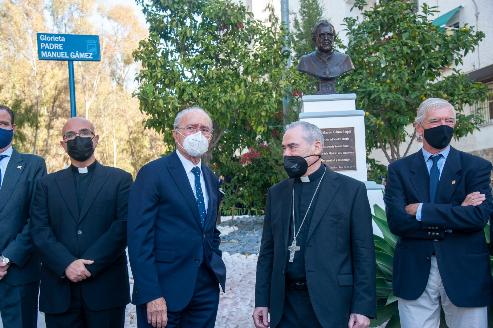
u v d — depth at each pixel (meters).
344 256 3.33
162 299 3.44
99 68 36.25
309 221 3.38
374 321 4.42
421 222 3.45
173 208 3.62
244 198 11.76
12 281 4.17
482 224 3.37
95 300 3.86
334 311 3.20
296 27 13.83
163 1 10.71
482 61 14.75
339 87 10.13
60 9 34.22
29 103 26.91
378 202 7.09
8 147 4.46
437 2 16.50
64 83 30.17
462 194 3.55
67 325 3.91
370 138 10.39
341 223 3.34
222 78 10.50
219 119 10.38
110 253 3.86
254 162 11.67
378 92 9.57
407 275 3.56
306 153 3.41
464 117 10.25
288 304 3.37
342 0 19.89
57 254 3.82
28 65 29.48
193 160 3.81
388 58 9.90
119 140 33.50
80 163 4.12
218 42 11.20
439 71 10.71
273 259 3.52
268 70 10.77
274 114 11.02
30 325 4.30
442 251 3.47
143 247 3.48
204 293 3.71
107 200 4.02
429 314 3.56
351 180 3.46
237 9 11.02
